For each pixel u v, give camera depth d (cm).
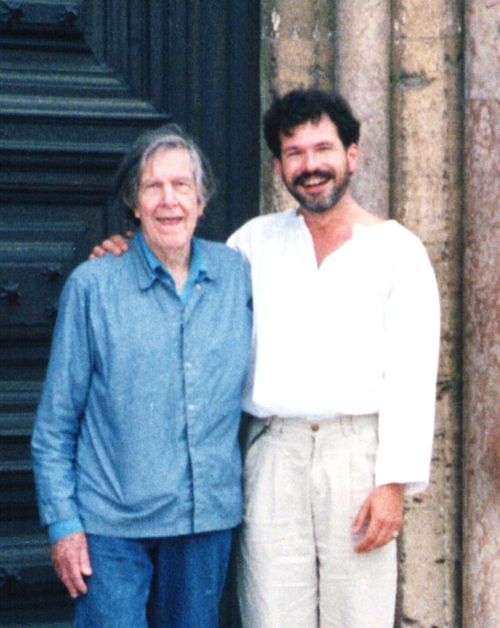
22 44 351
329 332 285
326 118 282
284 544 290
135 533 276
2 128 349
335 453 285
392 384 282
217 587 291
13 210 353
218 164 364
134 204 281
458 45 343
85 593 279
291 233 292
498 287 338
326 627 296
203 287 283
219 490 281
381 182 344
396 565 320
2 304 351
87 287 277
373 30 339
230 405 283
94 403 279
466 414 345
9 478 353
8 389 354
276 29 347
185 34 360
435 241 346
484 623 347
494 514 343
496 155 336
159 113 360
